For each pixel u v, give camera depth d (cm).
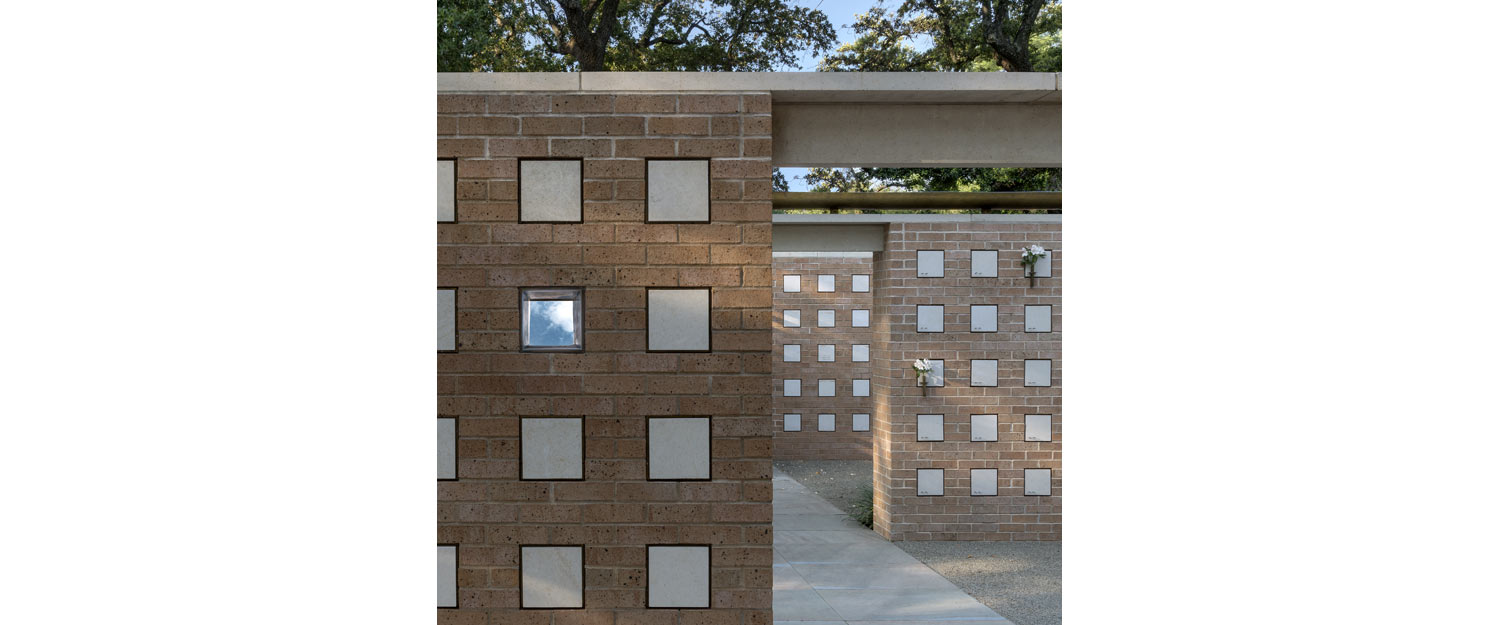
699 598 517
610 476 518
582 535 518
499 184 519
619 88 520
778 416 1936
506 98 520
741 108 522
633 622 516
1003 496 1146
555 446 518
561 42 1862
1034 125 571
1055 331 1147
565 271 519
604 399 518
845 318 1955
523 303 519
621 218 519
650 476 518
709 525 518
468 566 519
